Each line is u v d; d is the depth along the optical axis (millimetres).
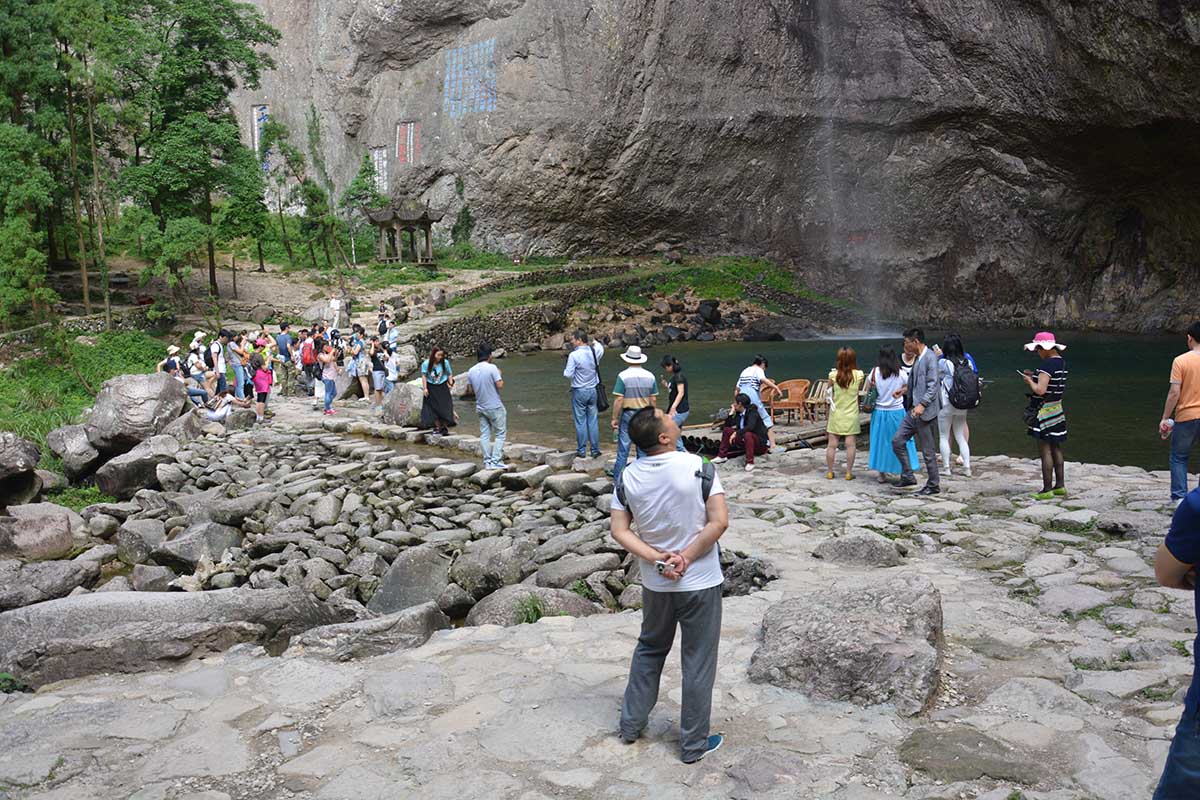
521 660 5543
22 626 6367
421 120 51656
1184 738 2633
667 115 48062
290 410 19969
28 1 29875
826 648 4852
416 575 8656
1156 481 10492
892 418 10836
